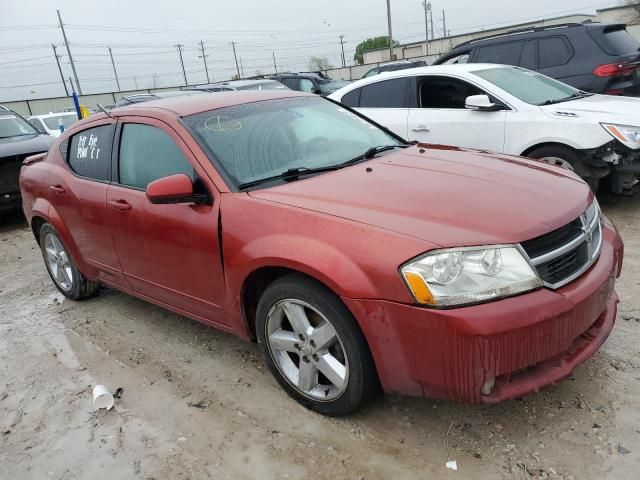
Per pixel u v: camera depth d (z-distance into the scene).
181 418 3.04
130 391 3.37
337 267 2.47
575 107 5.61
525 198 2.67
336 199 2.77
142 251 3.59
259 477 2.55
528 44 8.09
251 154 3.29
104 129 3.99
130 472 2.68
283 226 2.73
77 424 3.11
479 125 5.90
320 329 2.72
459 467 2.46
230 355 3.64
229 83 15.23
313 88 16.78
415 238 2.37
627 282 4.01
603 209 5.80
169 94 13.07
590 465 2.38
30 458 2.88
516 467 2.42
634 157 5.18
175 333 4.06
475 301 2.26
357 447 2.66
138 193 3.55
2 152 7.83
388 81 6.73
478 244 2.32
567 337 2.38
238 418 2.98
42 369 3.77
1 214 8.40
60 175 4.35
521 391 2.35
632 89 7.55
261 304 2.93
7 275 5.98
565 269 2.51
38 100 37.94
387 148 3.73
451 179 2.93
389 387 2.53
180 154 3.32
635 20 38.28
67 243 4.43
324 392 2.86
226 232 2.96
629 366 3.01
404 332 2.36
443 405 2.88
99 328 4.29
